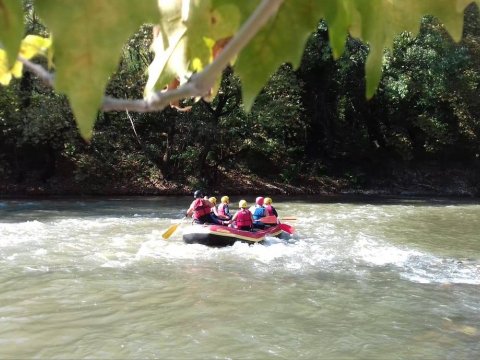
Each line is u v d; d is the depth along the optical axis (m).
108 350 6.35
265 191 28.77
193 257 11.69
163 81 0.83
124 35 0.62
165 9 0.82
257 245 13.13
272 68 0.79
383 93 29.62
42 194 25.72
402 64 27.78
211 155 29.66
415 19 0.87
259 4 0.74
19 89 22.44
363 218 18.86
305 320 7.55
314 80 30.58
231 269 10.59
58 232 14.52
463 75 28.42
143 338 6.74
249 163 30.39
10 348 6.34
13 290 8.71
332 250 12.77
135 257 11.49
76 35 0.61
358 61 26.44
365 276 10.23
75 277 9.63
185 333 6.94
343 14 0.83
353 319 7.63
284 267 10.91
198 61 0.82
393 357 6.31
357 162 31.83
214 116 27.34
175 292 8.80
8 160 26.77
